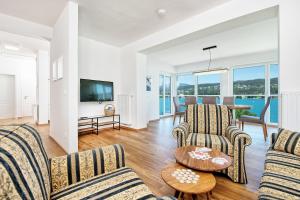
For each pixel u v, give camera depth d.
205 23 2.78
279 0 2.02
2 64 5.95
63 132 2.80
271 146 1.70
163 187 1.74
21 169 0.64
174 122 5.51
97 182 1.05
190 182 1.17
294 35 1.92
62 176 1.06
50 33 3.42
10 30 2.96
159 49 4.14
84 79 4.09
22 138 0.83
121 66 4.95
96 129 4.12
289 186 1.01
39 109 5.10
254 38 3.96
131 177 1.12
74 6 2.54
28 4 2.56
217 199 1.53
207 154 1.62
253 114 5.54
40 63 5.09
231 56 5.83
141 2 2.55
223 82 6.14
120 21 3.19
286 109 1.93
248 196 1.57
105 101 4.66
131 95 4.59
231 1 2.44
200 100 6.94
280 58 2.01
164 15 2.94
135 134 4.00
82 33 3.84
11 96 6.33
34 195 0.65
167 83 7.55
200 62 6.86
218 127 2.37
